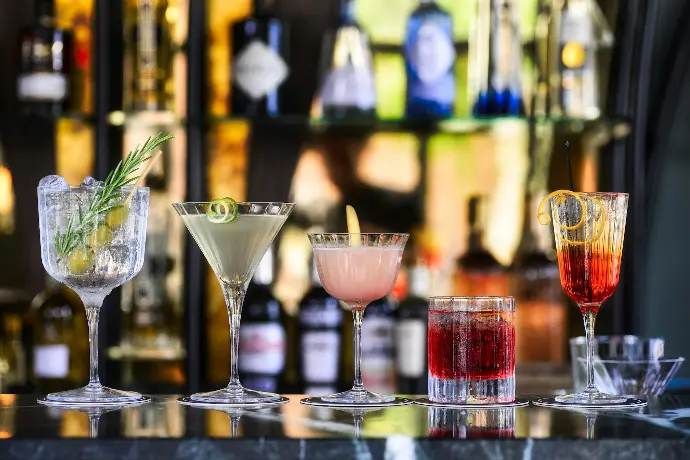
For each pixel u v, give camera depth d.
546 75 3.23
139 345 3.29
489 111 3.10
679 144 3.43
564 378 3.18
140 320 3.30
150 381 3.30
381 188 3.35
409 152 3.36
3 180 3.34
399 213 3.35
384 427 1.23
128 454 1.16
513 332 1.47
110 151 3.20
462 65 3.35
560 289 3.26
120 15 3.18
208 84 3.33
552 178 3.34
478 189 3.36
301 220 3.34
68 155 3.35
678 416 1.32
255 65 3.11
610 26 3.19
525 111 3.23
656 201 3.42
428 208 3.35
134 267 1.52
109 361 3.22
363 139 3.35
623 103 3.14
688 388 2.88
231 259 1.57
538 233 3.34
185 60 3.27
